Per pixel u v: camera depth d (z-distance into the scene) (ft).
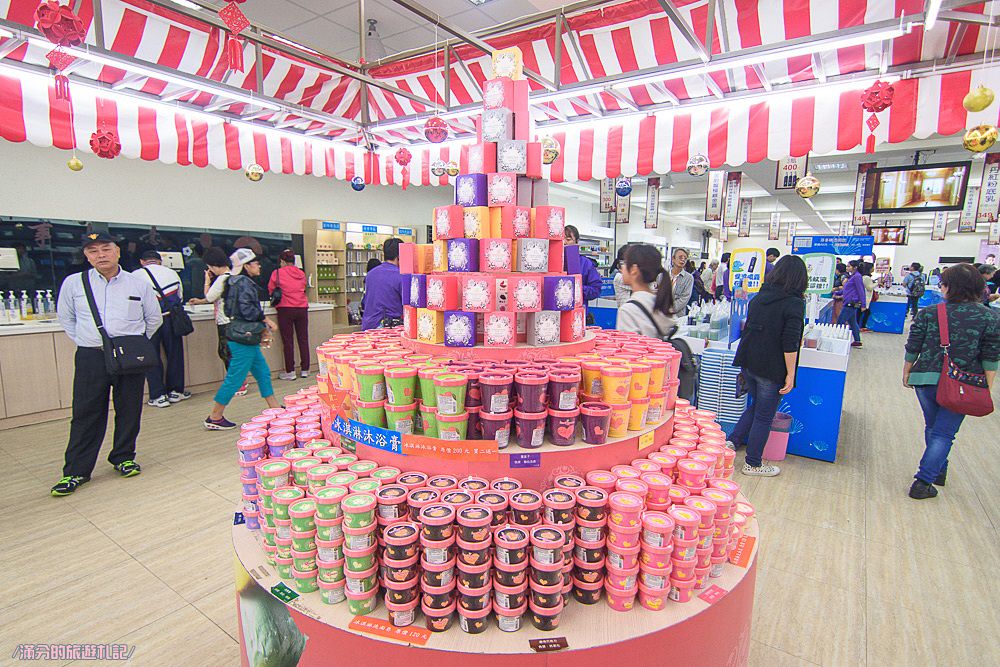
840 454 13.67
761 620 7.22
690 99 13.12
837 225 77.56
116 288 10.77
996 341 9.64
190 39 11.98
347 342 7.09
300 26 17.78
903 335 39.29
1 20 8.39
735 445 13.44
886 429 15.80
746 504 6.73
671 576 4.72
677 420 7.14
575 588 4.74
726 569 5.32
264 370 15.40
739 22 10.68
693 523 4.62
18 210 18.01
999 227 51.11
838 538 9.39
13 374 14.88
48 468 12.14
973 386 9.92
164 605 7.41
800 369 13.28
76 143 12.21
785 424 12.80
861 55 10.71
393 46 19.76
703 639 4.66
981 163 31.68
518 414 5.10
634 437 5.60
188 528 9.55
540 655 4.02
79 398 10.87
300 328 21.76
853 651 6.63
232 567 8.36
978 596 7.76
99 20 9.45
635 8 11.26
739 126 12.72
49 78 11.53
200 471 12.10
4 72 11.00
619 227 58.80
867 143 11.23
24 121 11.35
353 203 31.94
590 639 4.18
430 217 38.04
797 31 10.40
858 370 24.66
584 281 15.21
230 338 14.52
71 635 6.77
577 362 5.78
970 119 10.17
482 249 6.10
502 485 4.99
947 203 22.61
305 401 7.52
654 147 13.91
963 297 10.12
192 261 23.17
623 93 13.12
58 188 18.98
